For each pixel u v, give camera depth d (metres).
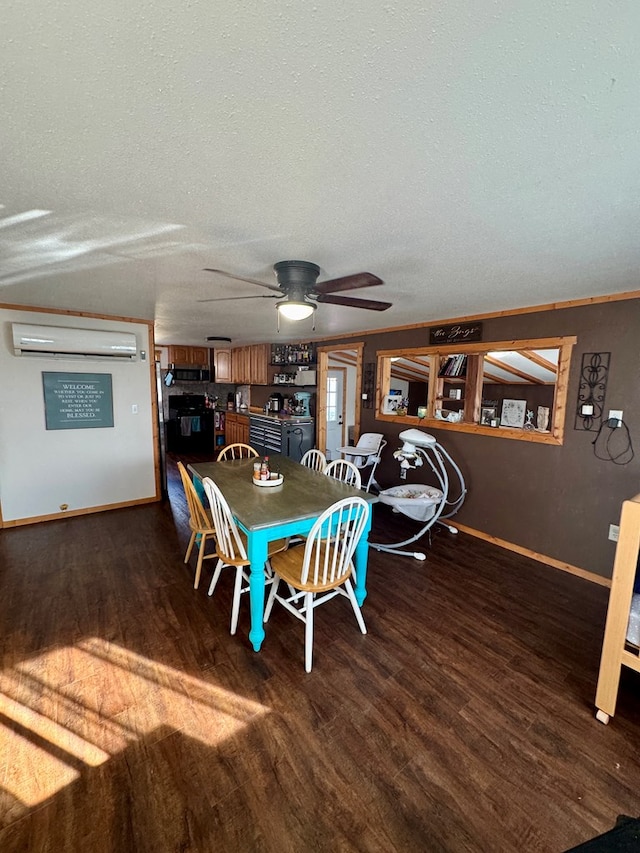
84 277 2.48
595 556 3.02
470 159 1.16
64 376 4.03
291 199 1.43
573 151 1.10
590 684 1.99
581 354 3.03
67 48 0.77
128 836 1.30
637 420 2.76
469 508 3.96
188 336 6.05
